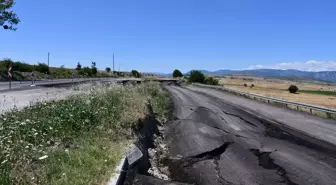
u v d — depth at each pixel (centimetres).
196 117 1738
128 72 11369
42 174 479
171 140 1243
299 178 725
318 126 1405
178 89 4709
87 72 7250
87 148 634
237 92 3625
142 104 1470
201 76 7694
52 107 890
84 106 912
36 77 4325
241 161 885
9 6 2647
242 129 1350
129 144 793
